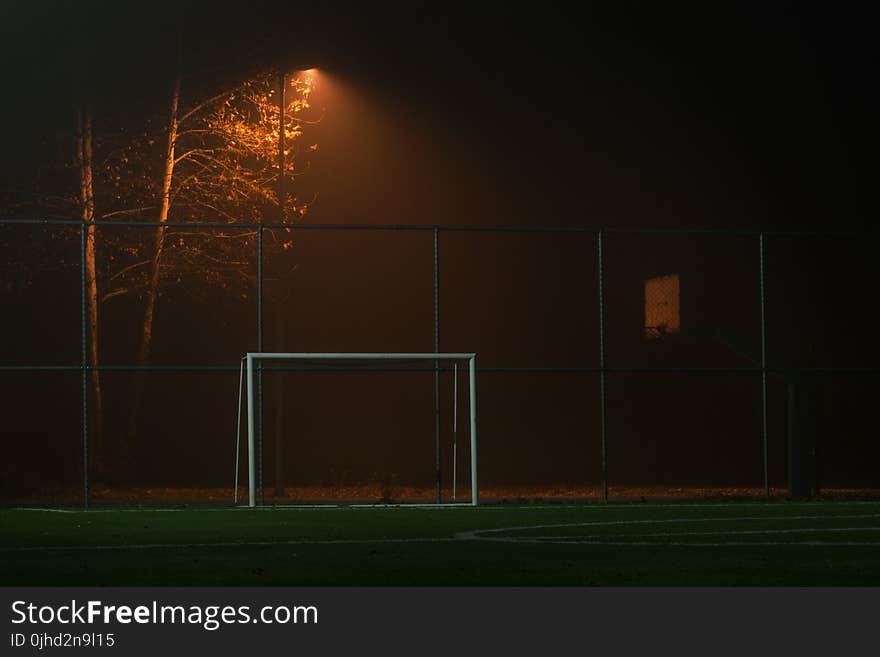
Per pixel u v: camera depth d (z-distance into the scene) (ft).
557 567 70.13
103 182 166.20
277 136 169.07
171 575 67.00
